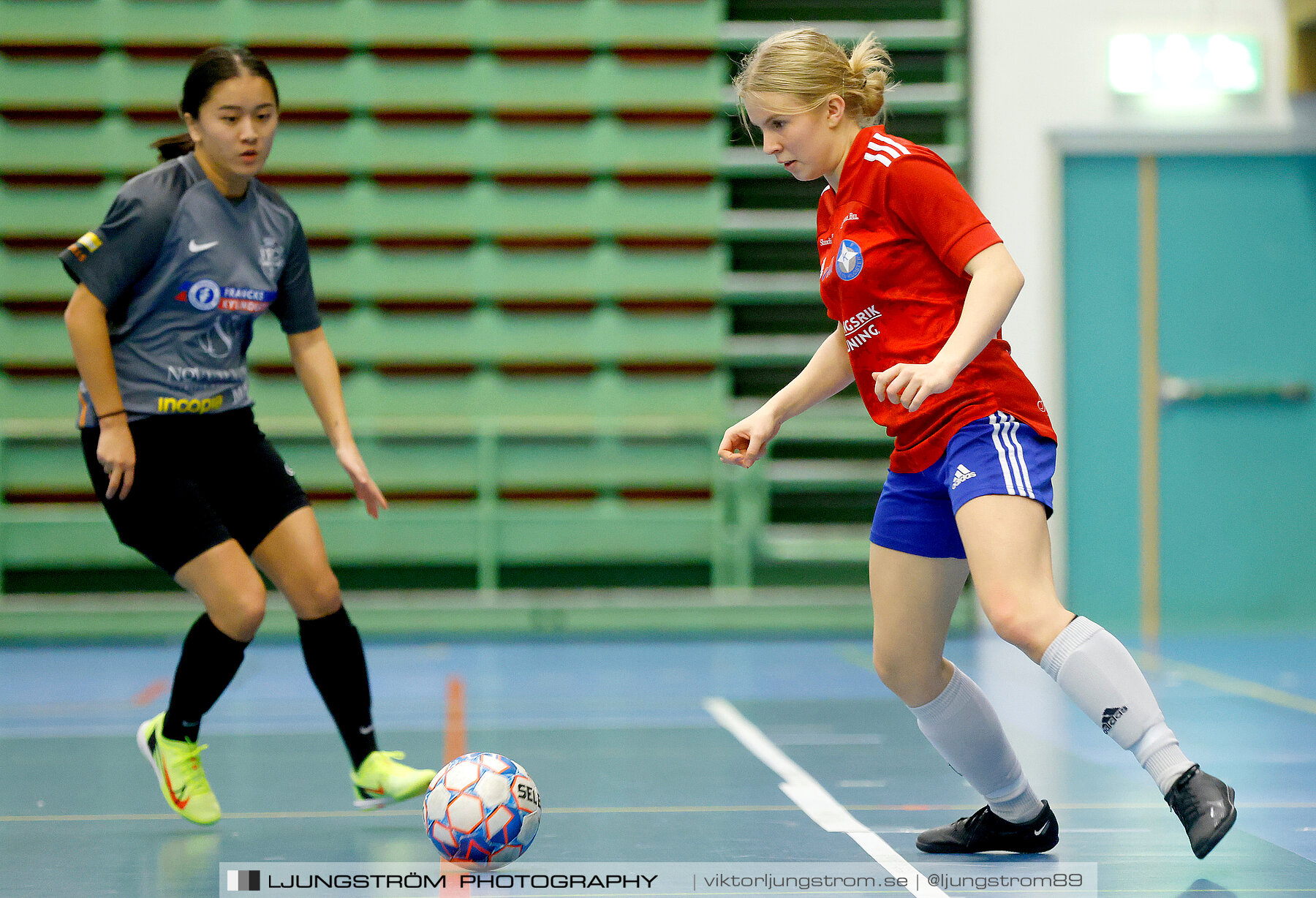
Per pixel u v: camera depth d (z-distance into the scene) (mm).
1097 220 29578
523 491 29062
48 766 13055
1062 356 29516
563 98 28969
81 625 27203
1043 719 15156
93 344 9273
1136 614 29484
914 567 8180
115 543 27266
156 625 27375
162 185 9469
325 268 28750
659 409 29094
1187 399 29594
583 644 25844
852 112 8273
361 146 28719
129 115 28344
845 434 28562
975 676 19172
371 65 28703
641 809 10445
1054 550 29391
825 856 8727
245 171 9438
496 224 28906
